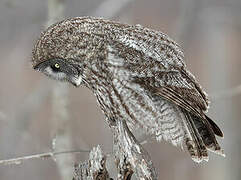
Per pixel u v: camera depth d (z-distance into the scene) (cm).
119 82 973
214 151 1020
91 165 961
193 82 1018
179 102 990
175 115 1013
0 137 1777
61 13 1426
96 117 1916
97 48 970
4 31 1847
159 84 984
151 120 998
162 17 2222
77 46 970
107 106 996
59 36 977
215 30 2269
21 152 1783
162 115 1004
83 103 1838
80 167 971
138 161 961
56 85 1473
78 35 973
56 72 992
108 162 1355
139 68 974
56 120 1469
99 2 1817
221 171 2180
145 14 2217
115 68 969
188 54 2323
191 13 1911
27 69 2042
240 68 2436
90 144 1872
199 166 2097
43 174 1856
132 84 976
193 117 1023
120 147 980
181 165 1970
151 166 966
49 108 1939
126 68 971
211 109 2227
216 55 2280
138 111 988
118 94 978
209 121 1028
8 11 1748
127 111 986
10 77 2077
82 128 1895
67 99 1480
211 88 2273
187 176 2062
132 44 981
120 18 1681
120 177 971
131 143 970
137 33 995
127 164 969
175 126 1016
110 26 989
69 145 1455
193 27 2216
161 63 988
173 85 991
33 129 1783
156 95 995
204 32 2283
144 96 984
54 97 1477
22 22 1791
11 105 1925
